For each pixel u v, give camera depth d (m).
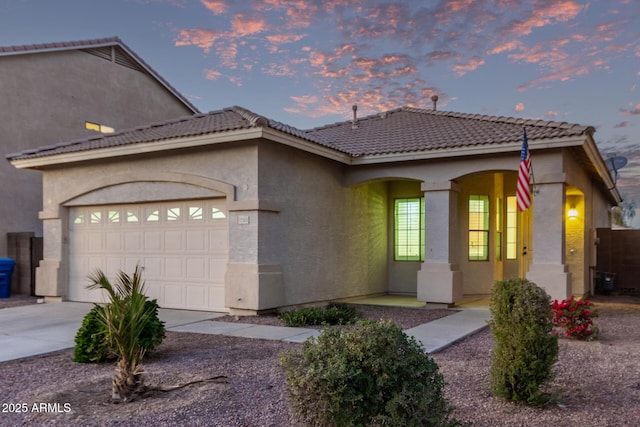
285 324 9.84
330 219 13.07
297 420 3.89
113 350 6.63
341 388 3.48
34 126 16.89
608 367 6.53
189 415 4.73
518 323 5.06
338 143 14.28
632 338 8.60
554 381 5.83
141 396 5.31
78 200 13.50
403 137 13.76
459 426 3.93
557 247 10.94
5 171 16.03
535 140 10.78
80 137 18.39
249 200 10.69
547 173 11.04
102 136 14.28
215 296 11.44
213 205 11.55
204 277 11.62
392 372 3.61
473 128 13.13
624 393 5.44
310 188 12.34
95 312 7.12
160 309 11.98
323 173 12.84
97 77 19.25
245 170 10.84
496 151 11.21
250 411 4.83
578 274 14.88
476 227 14.49
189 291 11.80
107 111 19.59
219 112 13.52
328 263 12.93
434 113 15.66
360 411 3.53
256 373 6.21
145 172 12.23
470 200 14.48
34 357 7.33
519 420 4.62
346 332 3.89
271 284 10.88
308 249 12.20
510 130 12.00
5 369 6.64
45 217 13.97
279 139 10.64
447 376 6.06
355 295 14.02
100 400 5.25
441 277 12.24
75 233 13.80
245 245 10.78
